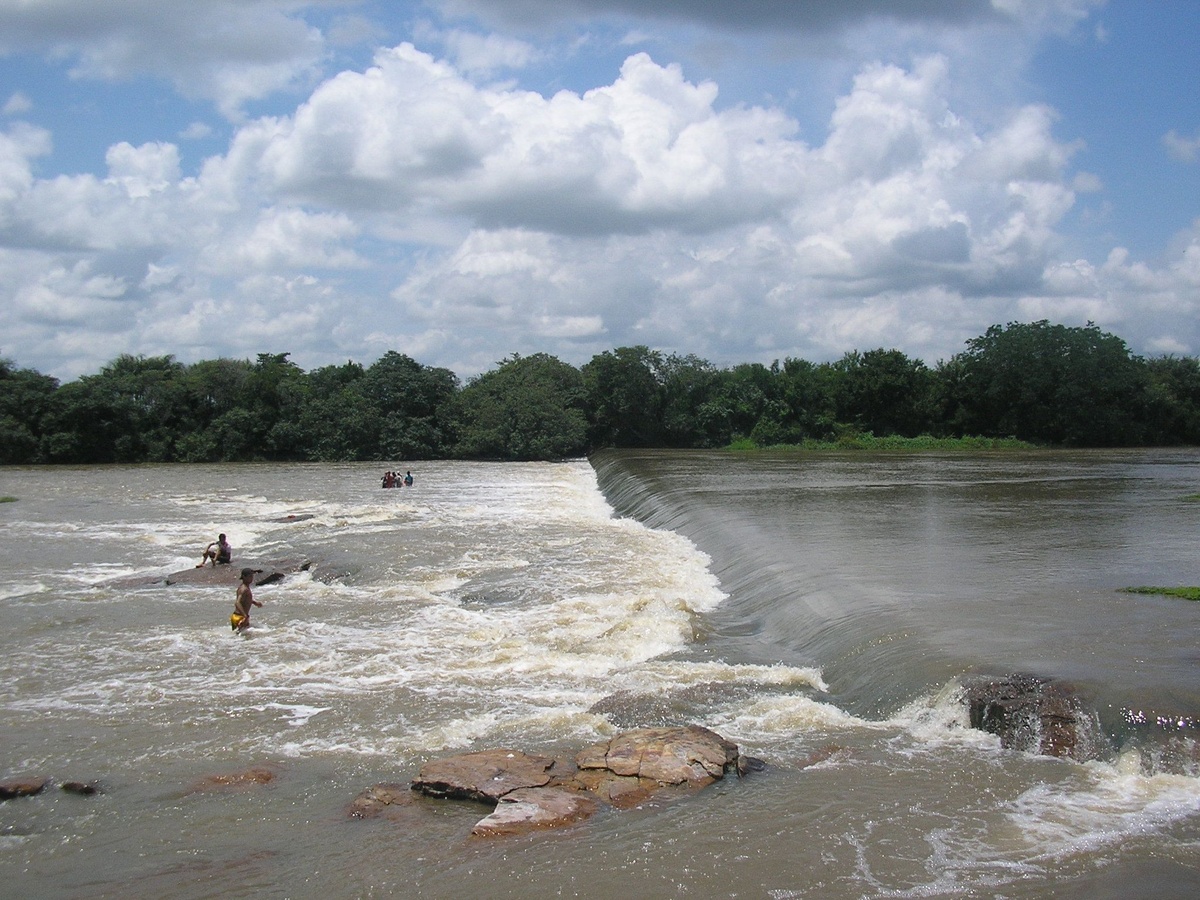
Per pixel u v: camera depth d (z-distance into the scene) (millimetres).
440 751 11969
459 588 22766
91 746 12258
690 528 31047
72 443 77438
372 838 9438
